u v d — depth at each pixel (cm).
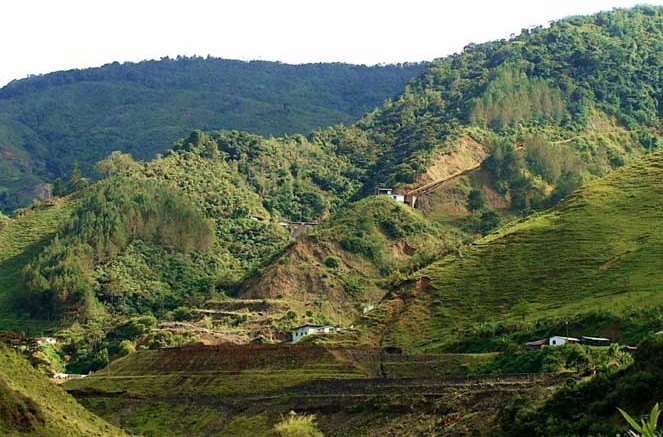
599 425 9744
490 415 11894
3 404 9638
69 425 10312
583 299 17950
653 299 16525
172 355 17562
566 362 14075
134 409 15988
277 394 15388
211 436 14725
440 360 15800
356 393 14538
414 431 12638
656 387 9888
